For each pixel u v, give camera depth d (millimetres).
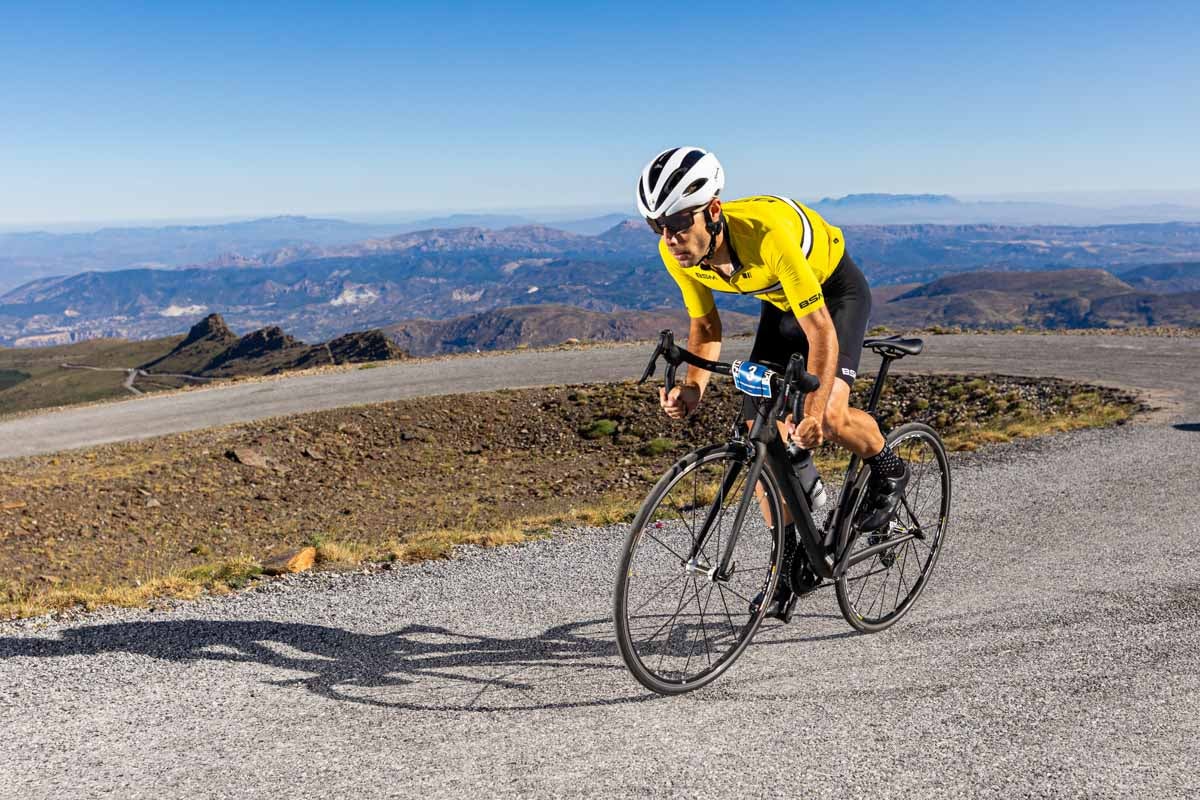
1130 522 7059
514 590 5738
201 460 24453
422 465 25453
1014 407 21953
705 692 3568
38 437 28875
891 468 4023
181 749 3148
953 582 5414
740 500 3539
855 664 3850
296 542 17938
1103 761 2752
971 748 2895
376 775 2867
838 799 2580
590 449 26031
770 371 3395
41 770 2998
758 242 3293
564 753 2984
